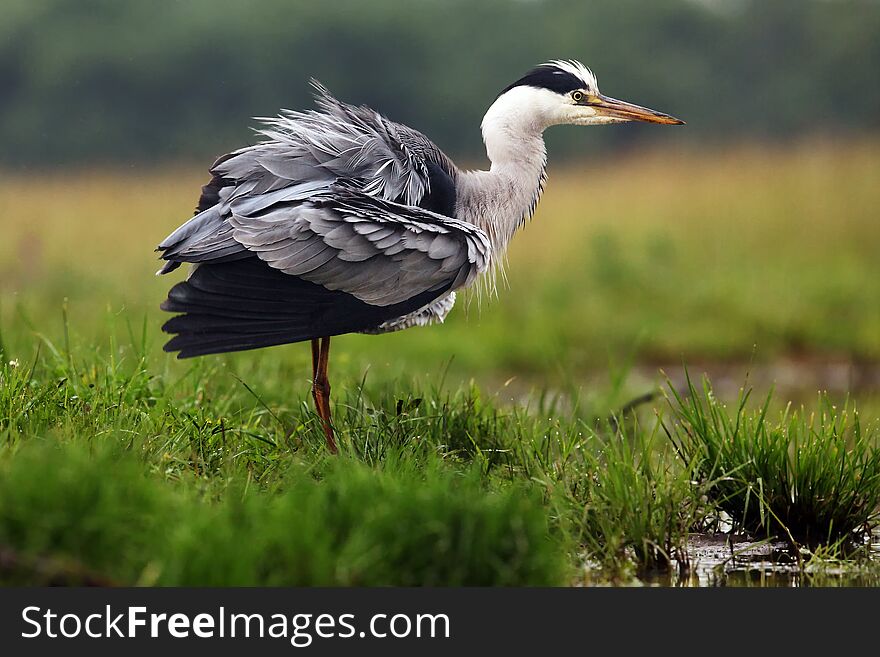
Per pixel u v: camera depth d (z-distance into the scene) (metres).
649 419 13.51
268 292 9.67
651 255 25.97
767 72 67.12
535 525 7.79
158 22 58.28
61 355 11.37
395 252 9.88
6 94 56.94
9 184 42.91
